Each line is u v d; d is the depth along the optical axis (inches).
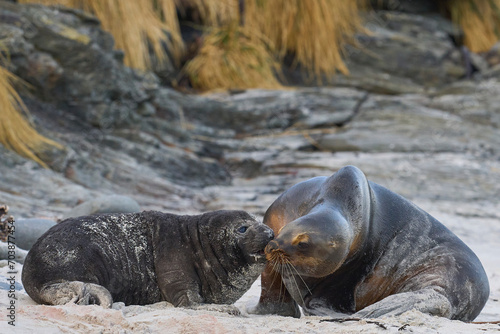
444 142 1392.7
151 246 400.5
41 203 844.6
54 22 1125.1
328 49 1652.3
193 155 1222.9
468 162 1312.7
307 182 425.7
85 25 1175.6
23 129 967.0
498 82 1621.6
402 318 359.6
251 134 1402.6
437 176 1230.3
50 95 1112.8
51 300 360.2
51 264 373.7
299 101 1459.2
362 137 1393.9
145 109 1248.8
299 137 1391.5
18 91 1077.1
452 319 394.9
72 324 316.2
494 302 497.4
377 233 408.5
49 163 958.4
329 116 1446.9
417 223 422.3
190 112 1387.8
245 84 1546.5
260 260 389.4
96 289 360.5
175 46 1523.1
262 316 391.2
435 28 1835.6
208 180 1197.7
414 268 409.7
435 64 1710.1
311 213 377.7
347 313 410.9
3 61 1040.8
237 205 1031.0
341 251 366.9
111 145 1121.4
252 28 1648.6
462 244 426.0
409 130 1421.0
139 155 1131.9
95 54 1141.1
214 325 323.0
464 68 1731.1
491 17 1913.1
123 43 1353.3
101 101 1149.1
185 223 408.5
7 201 807.7
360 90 1646.2
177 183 1133.1
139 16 1414.9
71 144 1045.8
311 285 407.2
